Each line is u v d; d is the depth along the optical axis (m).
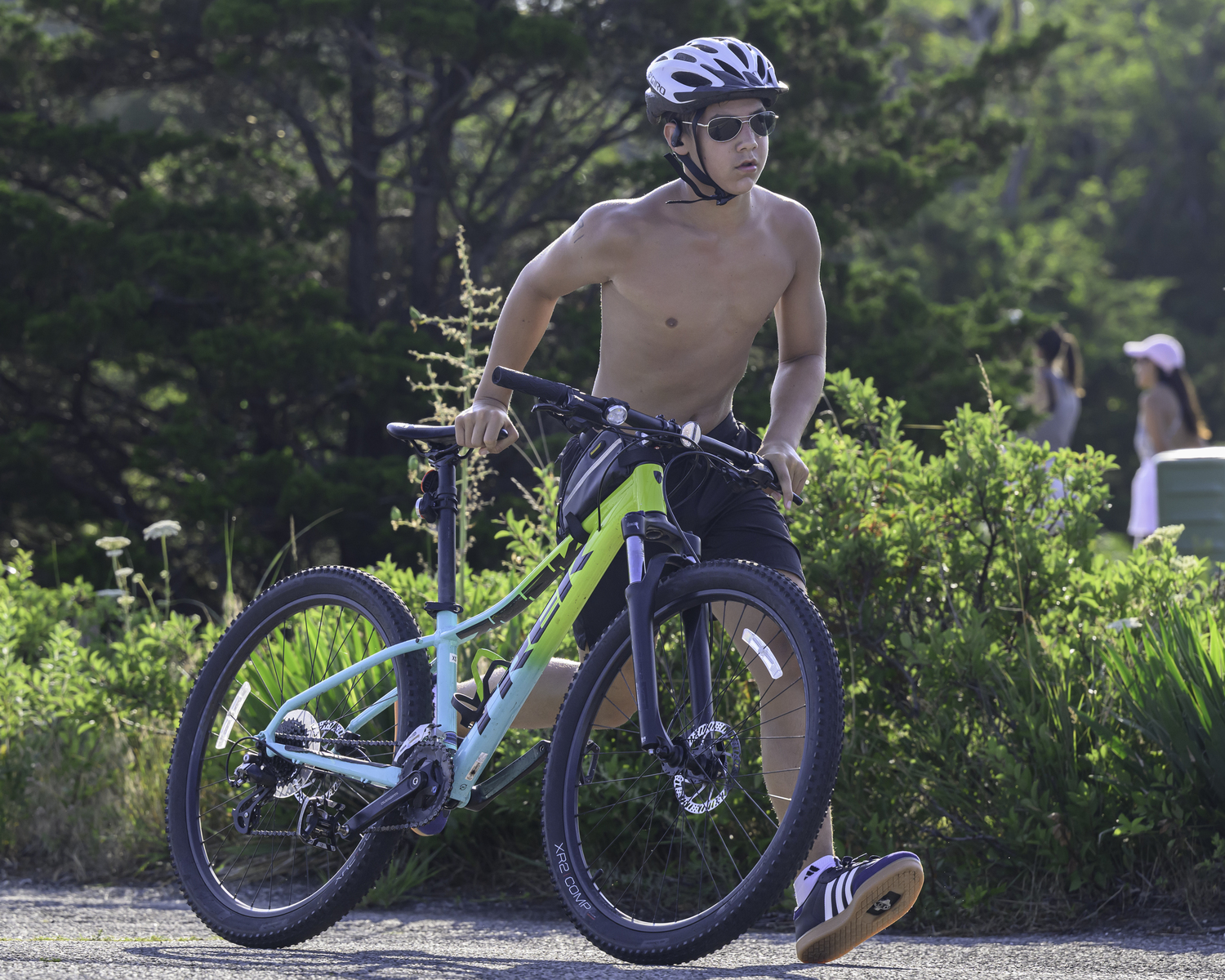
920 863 5.84
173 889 9.79
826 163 38.03
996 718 9.05
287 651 7.91
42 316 32.81
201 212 35.84
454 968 6.37
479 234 38.41
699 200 6.64
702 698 6.38
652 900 8.64
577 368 33.56
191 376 35.84
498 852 9.80
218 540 32.31
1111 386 80.00
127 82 39.91
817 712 5.69
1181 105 109.19
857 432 11.31
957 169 39.56
